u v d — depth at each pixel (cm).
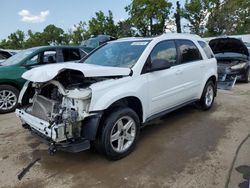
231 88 876
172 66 504
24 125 433
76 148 353
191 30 3956
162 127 530
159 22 3456
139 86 418
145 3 3419
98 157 407
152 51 460
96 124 355
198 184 331
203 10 3888
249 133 490
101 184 337
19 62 687
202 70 590
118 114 382
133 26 3656
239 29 3734
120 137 395
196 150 423
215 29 3819
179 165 377
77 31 4625
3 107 662
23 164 392
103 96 366
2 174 365
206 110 636
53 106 366
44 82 384
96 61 491
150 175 354
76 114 352
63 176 357
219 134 488
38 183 342
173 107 520
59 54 748
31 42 5641
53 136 341
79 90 355
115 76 398
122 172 363
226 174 350
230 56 973
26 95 441
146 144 450
